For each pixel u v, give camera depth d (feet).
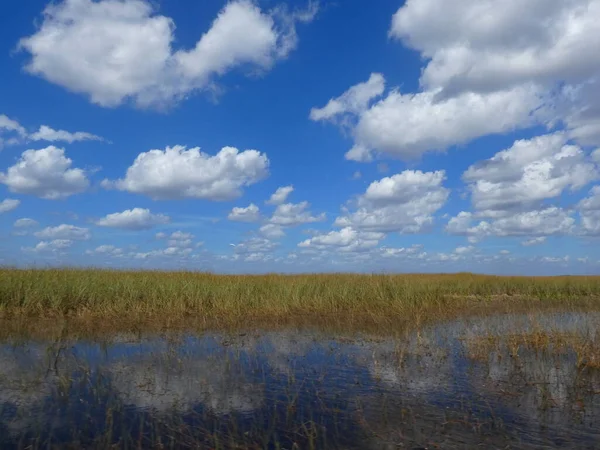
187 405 19.79
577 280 73.20
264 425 17.74
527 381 23.91
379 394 21.67
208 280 53.62
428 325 41.37
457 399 21.09
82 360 26.68
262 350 30.27
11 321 37.09
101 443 15.87
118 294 44.39
